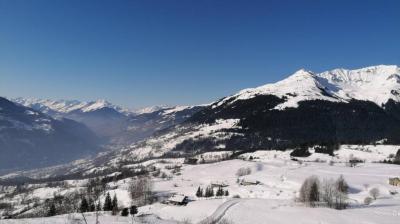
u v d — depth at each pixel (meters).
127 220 99.75
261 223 116.88
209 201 163.50
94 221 93.00
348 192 189.00
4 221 86.00
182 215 135.25
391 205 145.38
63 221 89.38
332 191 154.25
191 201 171.62
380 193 192.00
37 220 88.88
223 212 133.62
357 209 132.50
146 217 112.00
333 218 116.88
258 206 143.12
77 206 195.50
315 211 127.31
